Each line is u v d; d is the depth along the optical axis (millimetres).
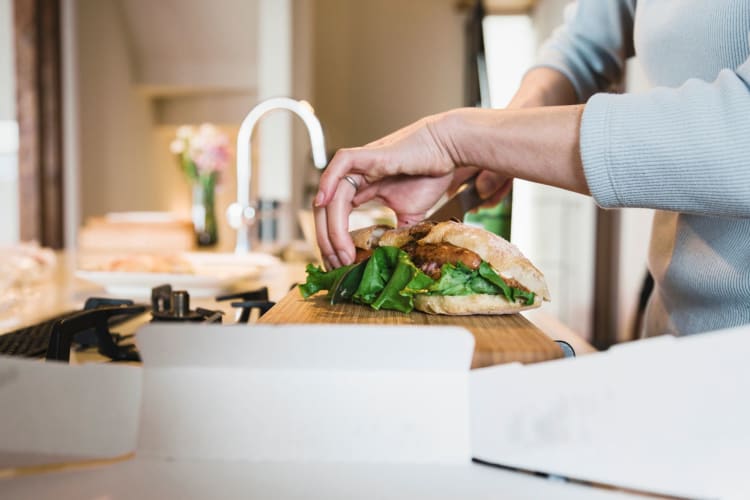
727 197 536
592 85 1098
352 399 401
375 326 386
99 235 2389
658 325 942
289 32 3863
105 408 401
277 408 400
